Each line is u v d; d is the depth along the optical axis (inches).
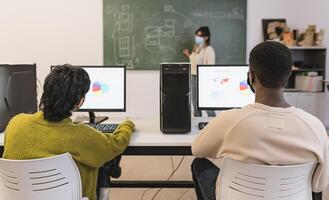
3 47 195.8
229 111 52.5
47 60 197.2
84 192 60.6
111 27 195.0
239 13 196.2
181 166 142.3
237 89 89.9
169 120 79.0
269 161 48.9
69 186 56.8
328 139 52.9
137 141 72.6
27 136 56.2
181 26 195.8
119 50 196.7
